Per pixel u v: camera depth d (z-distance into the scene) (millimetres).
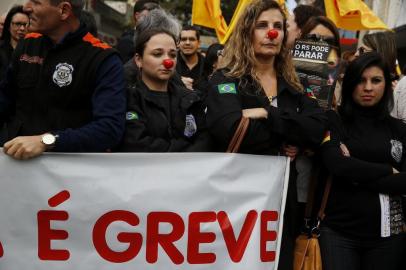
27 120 2656
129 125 2746
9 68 2740
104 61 2613
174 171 2658
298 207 3197
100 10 19031
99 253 2627
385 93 3258
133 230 2639
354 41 10180
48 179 2576
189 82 4816
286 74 2994
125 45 4828
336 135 3096
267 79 2977
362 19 5527
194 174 2676
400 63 12023
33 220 2588
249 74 2891
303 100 2938
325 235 3127
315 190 3191
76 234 2609
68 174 2584
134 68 3408
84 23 2723
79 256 2617
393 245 3096
